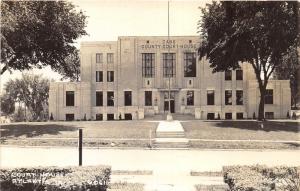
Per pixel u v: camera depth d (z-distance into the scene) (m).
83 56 66.19
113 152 30.53
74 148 32.69
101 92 66.25
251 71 64.38
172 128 41.69
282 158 27.19
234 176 13.73
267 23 43.19
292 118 61.78
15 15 40.19
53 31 43.53
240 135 38.16
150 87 66.31
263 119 49.88
